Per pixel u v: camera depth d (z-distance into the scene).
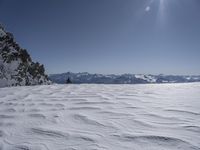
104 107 3.96
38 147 2.09
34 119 3.20
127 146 2.04
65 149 2.02
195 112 3.30
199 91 6.28
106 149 1.98
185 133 2.32
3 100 5.28
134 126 2.67
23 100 5.14
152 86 9.12
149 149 1.95
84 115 3.35
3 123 3.03
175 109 3.58
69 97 5.44
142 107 3.85
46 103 4.59
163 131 2.42
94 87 8.77
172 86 8.91
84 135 2.40
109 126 2.72
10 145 2.19
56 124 2.90
